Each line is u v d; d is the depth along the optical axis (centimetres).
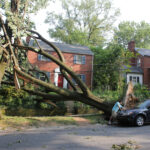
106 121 1070
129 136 627
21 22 1054
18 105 1370
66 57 2609
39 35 1225
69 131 769
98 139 576
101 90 2173
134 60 3020
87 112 1433
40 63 2467
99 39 3966
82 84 1113
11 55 1017
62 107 1462
